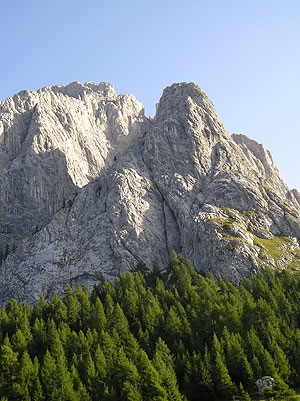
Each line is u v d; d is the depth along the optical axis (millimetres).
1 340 119438
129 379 92812
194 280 155875
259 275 148750
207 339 116812
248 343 107812
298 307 125438
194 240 177875
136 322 123938
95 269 176625
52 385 92438
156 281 158375
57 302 136250
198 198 195750
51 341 110250
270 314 117312
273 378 96188
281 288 138375
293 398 90875
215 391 97938
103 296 146000
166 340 116062
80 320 127750
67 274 177875
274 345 105688
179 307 126125
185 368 102250
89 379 94875
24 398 90875
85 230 191875
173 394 91625
